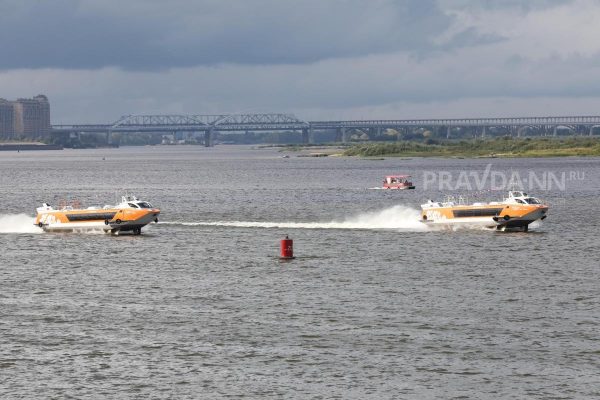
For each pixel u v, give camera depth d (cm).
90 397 14938
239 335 18225
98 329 18775
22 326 19050
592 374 15800
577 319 19275
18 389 15288
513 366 16238
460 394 15012
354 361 16562
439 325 18850
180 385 15438
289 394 15038
